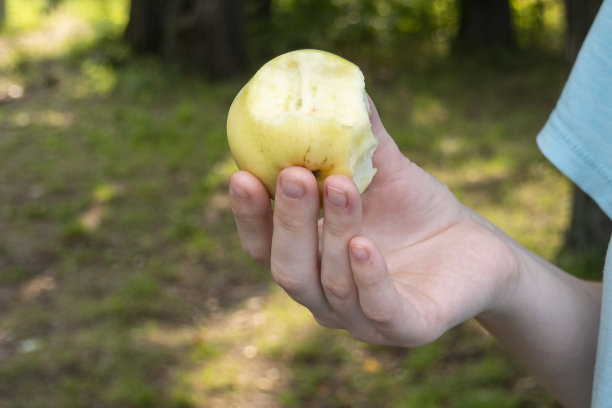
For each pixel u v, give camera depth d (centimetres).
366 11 601
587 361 72
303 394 181
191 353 198
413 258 67
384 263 59
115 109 426
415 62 554
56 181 318
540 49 579
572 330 71
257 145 64
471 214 72
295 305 221
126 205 294
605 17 70
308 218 61
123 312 218
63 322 213
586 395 73
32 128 393
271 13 605
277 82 66
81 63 521
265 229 64
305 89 66
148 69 489
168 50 505
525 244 246
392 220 69
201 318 216
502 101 450
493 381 180
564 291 71
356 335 64
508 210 280
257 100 65
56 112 423
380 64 552
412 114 421
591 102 70
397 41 598
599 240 221
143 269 244
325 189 59
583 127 71
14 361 193
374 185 69
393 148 69
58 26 668
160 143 366
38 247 259
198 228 273
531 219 270
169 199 300
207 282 236
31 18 694
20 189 310
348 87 66
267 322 212
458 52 563
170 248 259
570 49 206
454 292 64
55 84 480
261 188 63
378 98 458
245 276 240
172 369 191
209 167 335
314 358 195
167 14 505
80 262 249
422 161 341
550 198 289
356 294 62
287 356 196
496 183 310
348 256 60
